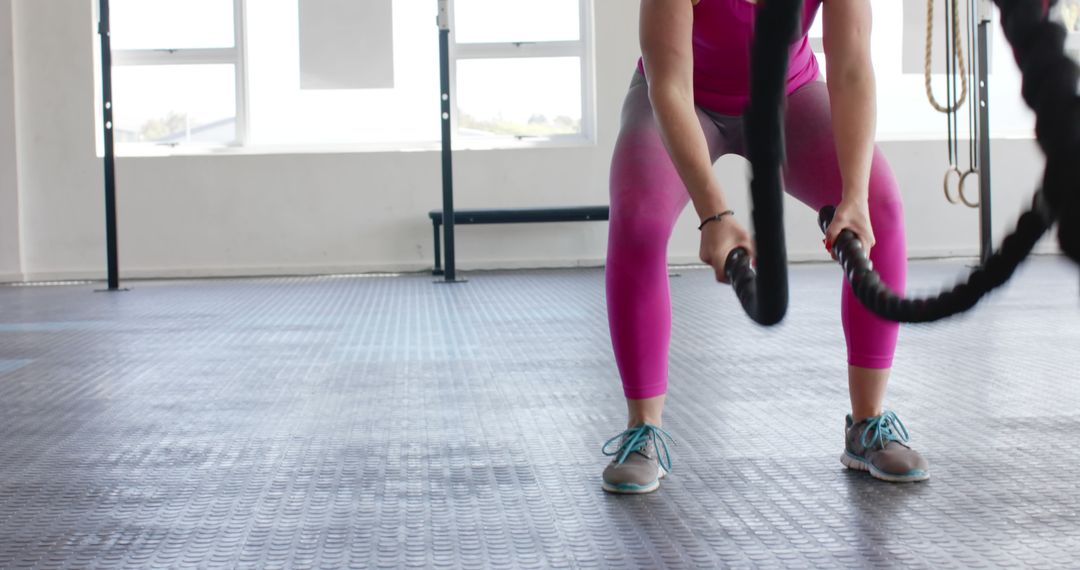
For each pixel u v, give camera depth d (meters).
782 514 1.67
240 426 2.52
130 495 1.89
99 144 7.80
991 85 7.90
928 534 1.56
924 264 7.39
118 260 7.19
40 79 7.70
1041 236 0.45
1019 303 4.70
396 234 7.85
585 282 6.54
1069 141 0.38
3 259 7.70
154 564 1.50
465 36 7.94
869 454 1.90
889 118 8.05
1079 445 2.12
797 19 0.60
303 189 7.80
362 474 2.02
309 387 3.07
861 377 1.89
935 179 7.94
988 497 1.75
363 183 7.82
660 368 1.85
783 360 3.34
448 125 6.65
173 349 3.95
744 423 2.40
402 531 1.63
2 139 7.67
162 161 7.75
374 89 7.82
